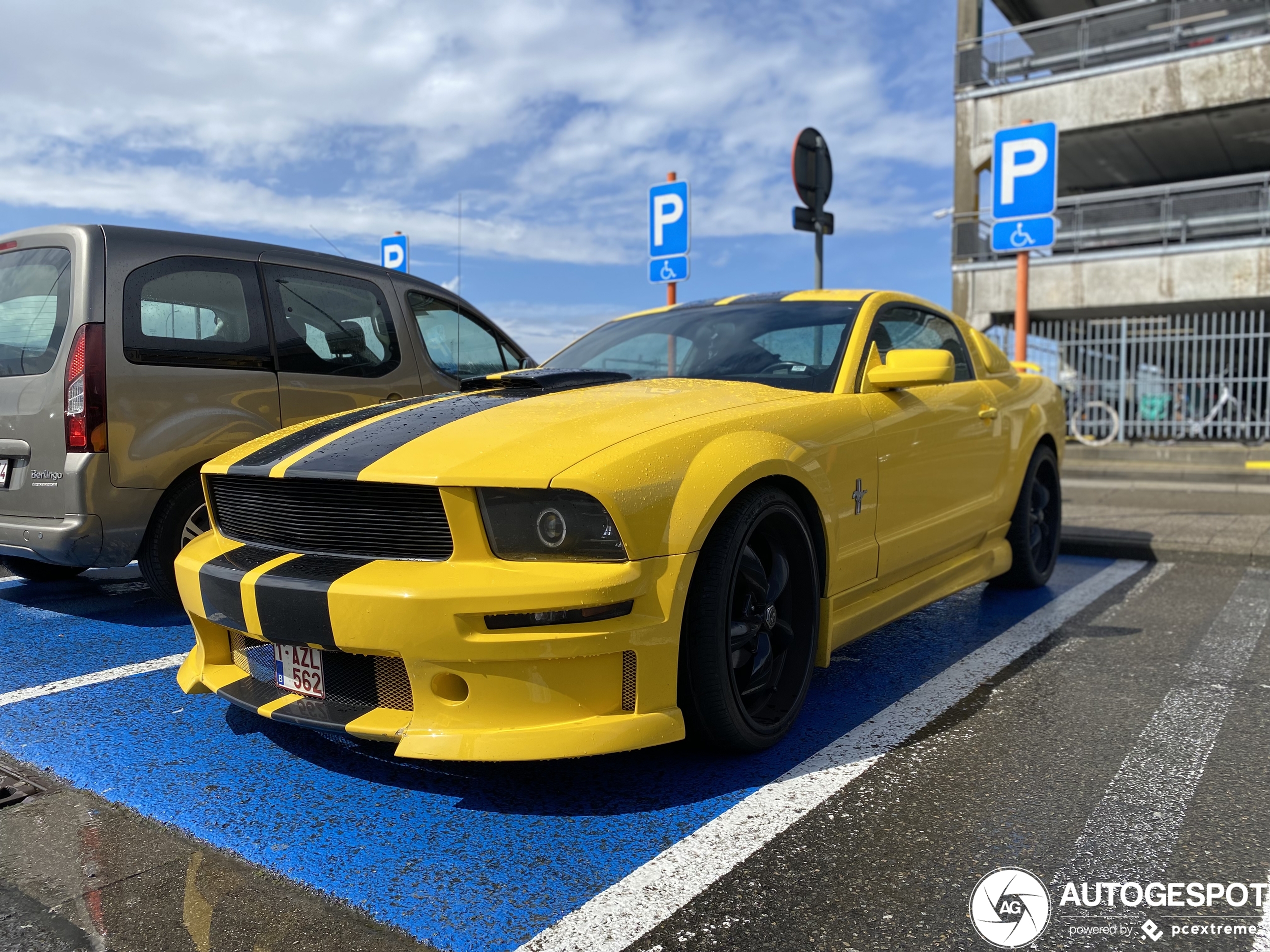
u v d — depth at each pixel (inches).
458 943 66.9
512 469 84.1
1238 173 772.0
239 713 115.4
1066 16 682.8
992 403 161.3
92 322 140.9
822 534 108.5
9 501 148.9
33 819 86.7
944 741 105.1
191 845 81.7
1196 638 149.2
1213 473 450.9
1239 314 552.1
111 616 166.2
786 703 104.1
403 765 99.1
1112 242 617.9
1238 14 602.9
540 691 83.9
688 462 91.4
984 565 160.2
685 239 332.2
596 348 147.7
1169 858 78.2
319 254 179.9
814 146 281.7
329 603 84.5
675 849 80.7
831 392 120.8
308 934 68.2
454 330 206.8
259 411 161.8
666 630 87.0
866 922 69.1
